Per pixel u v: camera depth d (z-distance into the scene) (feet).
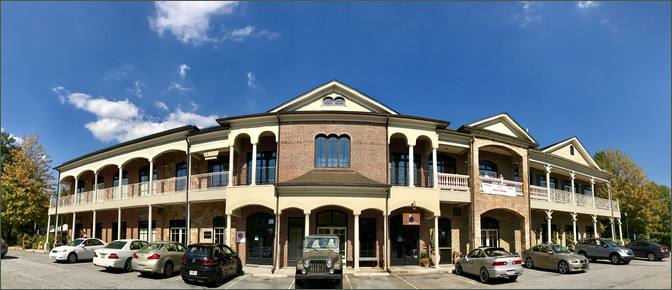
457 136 88.12
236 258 68.33
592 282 59.52
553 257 76.28
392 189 77.87
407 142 82.53
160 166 104.22
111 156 108.37
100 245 90.48
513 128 101.91
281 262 79.51
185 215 95.76
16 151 152.15
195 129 91.56
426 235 85.76
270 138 87.45
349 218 81.10
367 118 81.76
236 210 80.12
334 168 80.12
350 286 60.03
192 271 58.59
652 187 160.76
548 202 103.65
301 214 81.35
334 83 86.02
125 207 100.32
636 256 103.71
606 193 159.02
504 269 62.80
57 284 53.93
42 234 155.43
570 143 121.08
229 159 85.46
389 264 78.84
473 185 87.30
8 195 141.18
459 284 62.28
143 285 56.24
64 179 132.77
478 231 85.76
